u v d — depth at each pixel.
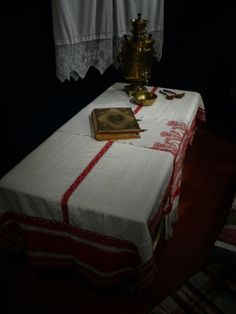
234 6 3.21
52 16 2.32
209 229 2.31
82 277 1.81
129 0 2.80
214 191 2.70
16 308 1.75
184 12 3.42
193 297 1.83
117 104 2.41
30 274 1.93
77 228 1.49
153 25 3.19
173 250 2.13
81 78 2.86
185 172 2.94
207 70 3.66
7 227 1.68
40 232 1.59
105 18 2.60
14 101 2.33
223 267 1.84
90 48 2.64
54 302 1.78
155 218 1.55
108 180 1.56
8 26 2.10
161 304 1.79
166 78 3.88
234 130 3.68
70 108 2.96
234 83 3.35
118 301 1.79
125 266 1.57
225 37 3.41
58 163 1.69
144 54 2.21
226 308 1.78
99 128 1.89
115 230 1.41
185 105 2.40
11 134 2.38
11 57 2.20
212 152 3.27
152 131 2.01
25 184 1.53
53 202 1.45
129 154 1.76
